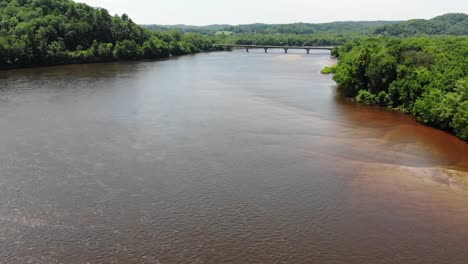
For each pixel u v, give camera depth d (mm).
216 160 48281
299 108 74688
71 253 30812
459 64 70812
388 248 31922
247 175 44375
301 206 37969
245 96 85000
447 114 59656
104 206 37438
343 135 58594
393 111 74250
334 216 36312
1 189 40062
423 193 40625
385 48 87688
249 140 55469
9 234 32969
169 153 50188
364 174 44906
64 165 45969
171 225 34688
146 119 65000
